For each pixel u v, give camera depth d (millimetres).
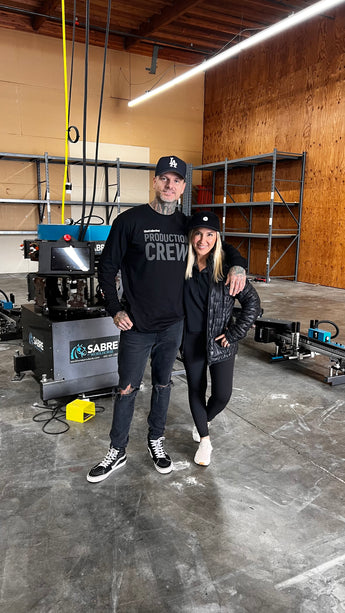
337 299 6273
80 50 9016
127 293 1762
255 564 1426
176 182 1665
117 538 1530
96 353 2623
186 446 2186
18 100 8656
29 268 9359
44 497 1752
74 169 9445
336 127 7246
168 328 1796
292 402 2770
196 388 1921
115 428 1901
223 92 9883
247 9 7598
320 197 7691
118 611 1241
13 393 2795
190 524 1610
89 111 9352
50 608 1249
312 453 2141
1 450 2104
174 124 10367
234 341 1796
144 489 1820
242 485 1860
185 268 1746
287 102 8172
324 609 1259
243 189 9664
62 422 2412
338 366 3131
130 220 1666
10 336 4004
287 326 3518
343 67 6996
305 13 5191
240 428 2398
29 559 1425
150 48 9398
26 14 8203
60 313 2646
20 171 8930
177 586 1332
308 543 1525
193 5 7039
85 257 2357
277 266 8883
